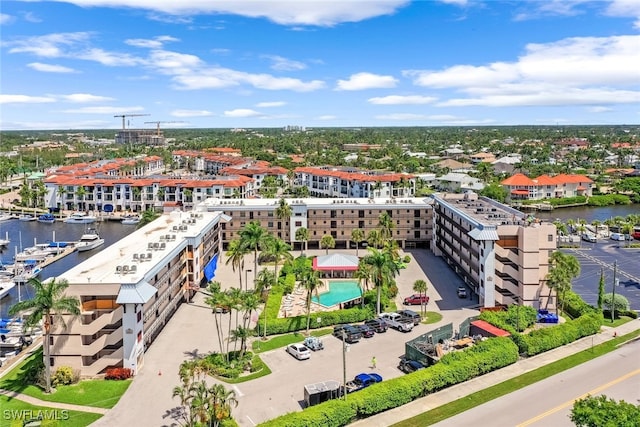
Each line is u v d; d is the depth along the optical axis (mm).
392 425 69000
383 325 103000
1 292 136375
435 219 166500
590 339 98625
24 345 100500
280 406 73812
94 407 74000
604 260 162375
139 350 86062
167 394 77625
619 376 82562
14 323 109625
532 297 111312
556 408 72625
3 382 82625
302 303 120812
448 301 120562
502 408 72938
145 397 76750
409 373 79750
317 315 105938
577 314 109375
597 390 77938
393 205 173000
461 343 93000
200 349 93938
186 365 70438
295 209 171625
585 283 138000
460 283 134375
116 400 75875
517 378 82438
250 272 147000
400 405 74000
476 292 121625
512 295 114625
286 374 84125
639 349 93688
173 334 101125
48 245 190375
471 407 73438
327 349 94375
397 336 100500
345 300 122375
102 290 84062
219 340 91688
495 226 113750
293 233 172250
